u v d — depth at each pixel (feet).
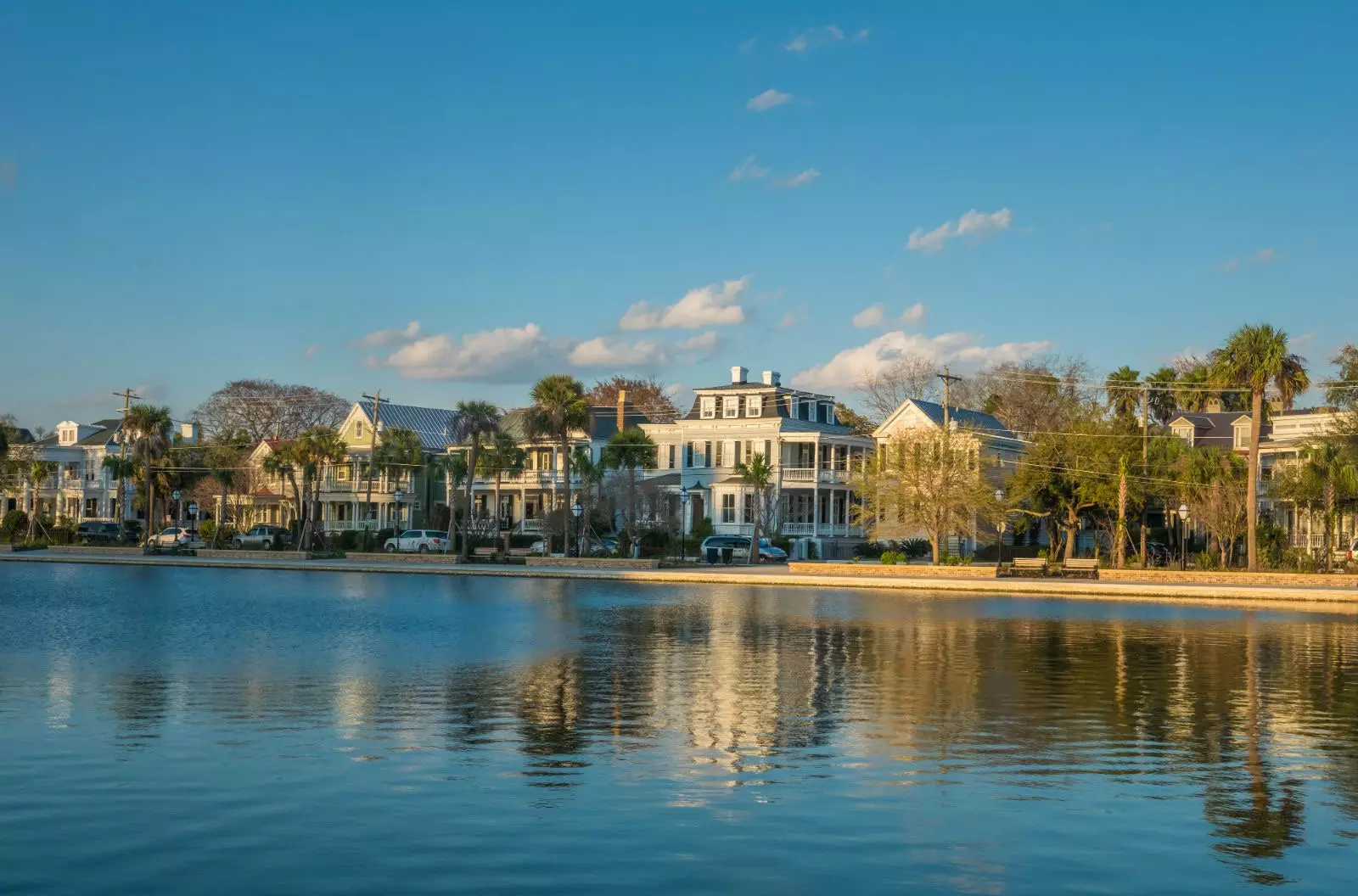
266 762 55.93
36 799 49.19
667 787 51.57
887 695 76.33
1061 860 42.09
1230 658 96.94
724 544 273.33
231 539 321.73
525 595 172.65
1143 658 96.53
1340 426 226.38
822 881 39.86
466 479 343.05
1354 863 42.04
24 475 385.91
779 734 63.10
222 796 49.83
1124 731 64.54
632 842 43.78
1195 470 236.84
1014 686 80.23
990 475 270.05
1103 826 46.03
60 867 40.96
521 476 339.98
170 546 314.76
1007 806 48.75
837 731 63.82
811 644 106.01
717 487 317.01
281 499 368.89
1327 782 53.06
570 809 48.03
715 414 327.06
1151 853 42.98
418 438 354.95
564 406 268.21
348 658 93.86
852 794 50.44
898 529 267.18
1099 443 244.22
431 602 157.17
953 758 57.57
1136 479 240.12
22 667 87.92
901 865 41.50
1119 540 234.99
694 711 69.97
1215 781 53.31
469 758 57.00
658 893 38.60
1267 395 334.44
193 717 67.15
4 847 43.09
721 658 95.71
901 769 55.16
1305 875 40.83
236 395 426.92
